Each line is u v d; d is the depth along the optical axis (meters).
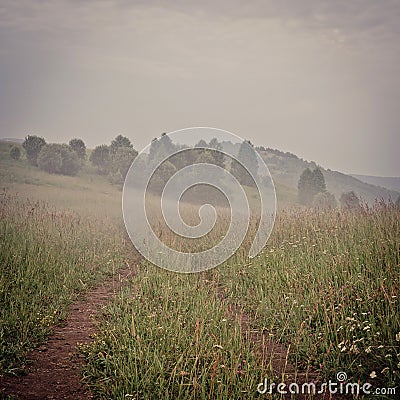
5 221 12.27
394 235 8.95
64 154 45.97
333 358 5.70
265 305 7.78
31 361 5.77
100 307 8.20
